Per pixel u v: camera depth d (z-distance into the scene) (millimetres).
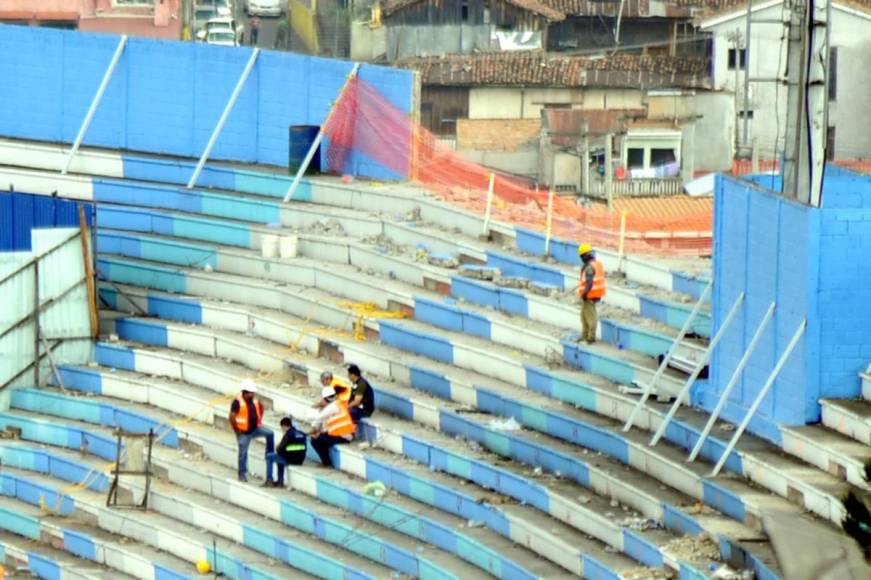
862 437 92312
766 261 98375
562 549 96375
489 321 117812
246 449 113625
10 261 128750
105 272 137875
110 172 147750
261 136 144500
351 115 140250
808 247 94625
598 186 199750
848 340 95125
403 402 114938
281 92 143500
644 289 115562
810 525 87188
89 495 119562
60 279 130000
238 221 139750
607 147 195875
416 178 138250
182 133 147625
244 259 134750
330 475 111938
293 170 140375
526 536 99500
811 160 97375
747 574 86250
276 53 143625
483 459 107125
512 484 103812
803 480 90625
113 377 127688
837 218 94625
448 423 111750
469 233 128625
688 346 106812
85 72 150625
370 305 126000
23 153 150250
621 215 129000
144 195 144250
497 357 114312
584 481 101625
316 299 127688
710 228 141375
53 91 151375
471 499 103812
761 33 196875
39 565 116750
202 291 134500
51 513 120625
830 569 83625
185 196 142500
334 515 108812
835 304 94938
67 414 127500
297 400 118500
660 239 137625
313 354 124125
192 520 114438
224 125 145750
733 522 92000
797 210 95500
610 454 102875
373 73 139500
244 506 113625
